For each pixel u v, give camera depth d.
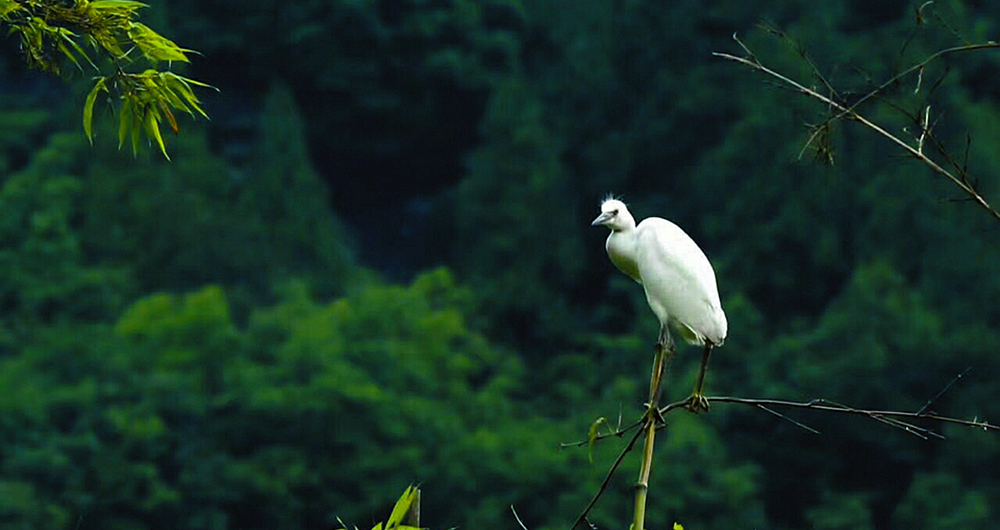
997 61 43.59
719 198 46.00
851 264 42.81
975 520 32.94
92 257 43.28
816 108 5.50
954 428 36.06
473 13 54.62
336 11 53.44
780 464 36.78
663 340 6.24
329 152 54.09
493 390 38.44
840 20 47.88
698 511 33.41
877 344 37.66
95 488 33.06
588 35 53.56
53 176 43.19
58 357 36.50
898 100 5.60
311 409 35.47
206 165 46.44
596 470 33.56
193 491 33.97
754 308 41.81
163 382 35.56
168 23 52.00
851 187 43.03
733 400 5.14
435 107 54.28
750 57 5.50
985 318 40.00
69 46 5.63
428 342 38.59
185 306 38.00
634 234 6.42
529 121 48.66
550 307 45.75
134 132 5.64
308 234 46.34
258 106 52.56
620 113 52.06
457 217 48.41
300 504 34.56
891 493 36.69
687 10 51.66
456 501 34.88
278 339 38.09
